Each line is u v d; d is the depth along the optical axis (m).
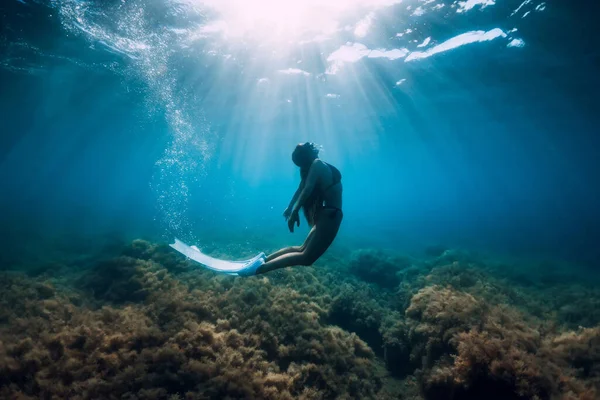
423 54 15.11
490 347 5.29
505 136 32.22
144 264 9.95
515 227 54.50
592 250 26.38
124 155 62.50
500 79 17.12
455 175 80.50
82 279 9.45
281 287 9.23
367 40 14.73
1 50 15.62
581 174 65.19
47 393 4.82
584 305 9.02
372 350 8.11
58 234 19.48
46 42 14.85
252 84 19.61
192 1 12.51
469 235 36.41
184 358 5.48
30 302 7.45
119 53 16.16
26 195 76.19
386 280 12.79
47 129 36.66
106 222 27.86
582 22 11.45
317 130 32.19
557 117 24.03
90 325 6.36
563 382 4.98
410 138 34.56
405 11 12.80
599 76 15.80
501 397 4.97
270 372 5.91
